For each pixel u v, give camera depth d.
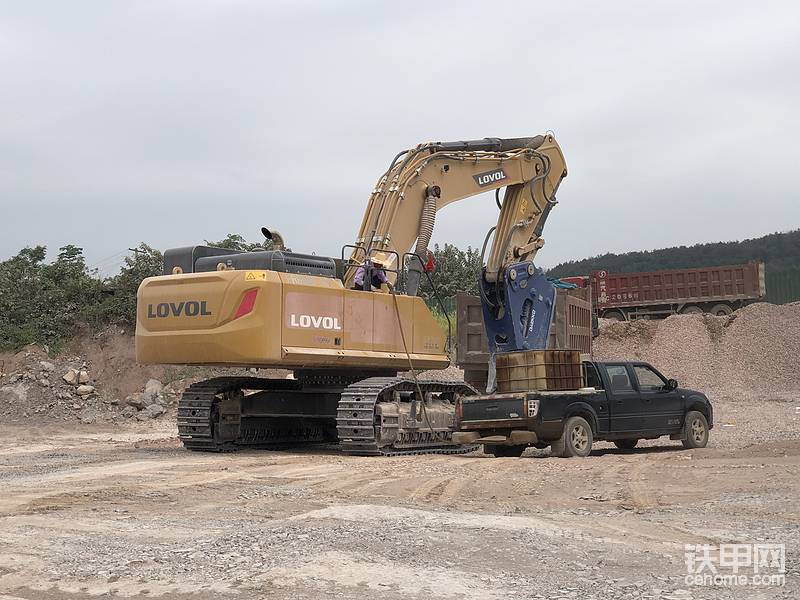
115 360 28.42
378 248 17.45
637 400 16.48
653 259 97.31
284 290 15.88
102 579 6.79
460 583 6.55
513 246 19.25
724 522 9.03
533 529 8.51
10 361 27.88
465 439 15.66
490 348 18.05
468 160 18.75
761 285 44.47
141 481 12.73
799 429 20.67
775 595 6.25
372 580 6.63
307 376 18.55
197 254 17.27
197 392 17.83
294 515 9.73
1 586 6.66
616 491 11.34
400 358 17.47
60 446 19.98
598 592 6.33
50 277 32.06
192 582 6.66
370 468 14.19
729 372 37.69
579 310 24.42
